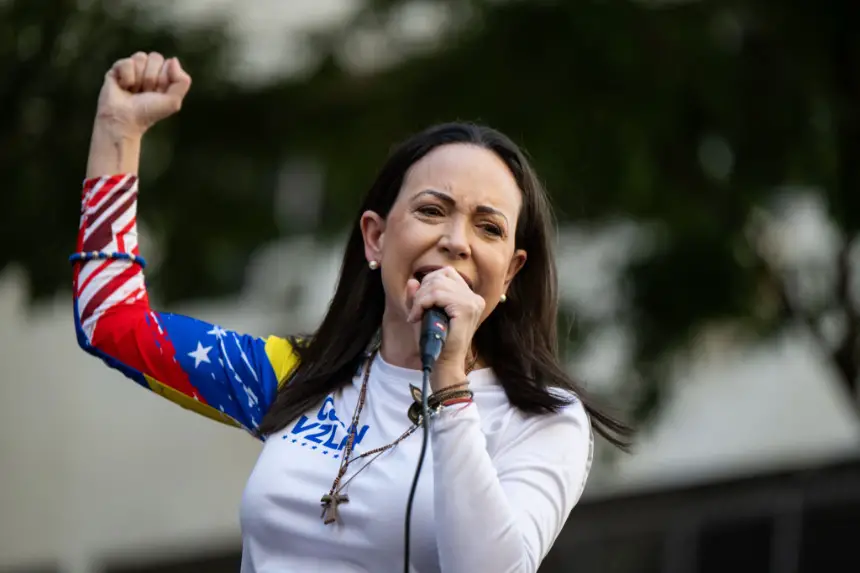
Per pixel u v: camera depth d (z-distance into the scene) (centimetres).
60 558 3672
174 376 973
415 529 842
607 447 3028
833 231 2670
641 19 2447
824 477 3459
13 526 3653
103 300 986
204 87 2628
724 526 3506
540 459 874
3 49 2508
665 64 2428
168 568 3706
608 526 3478
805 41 2461
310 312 3130
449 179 884
